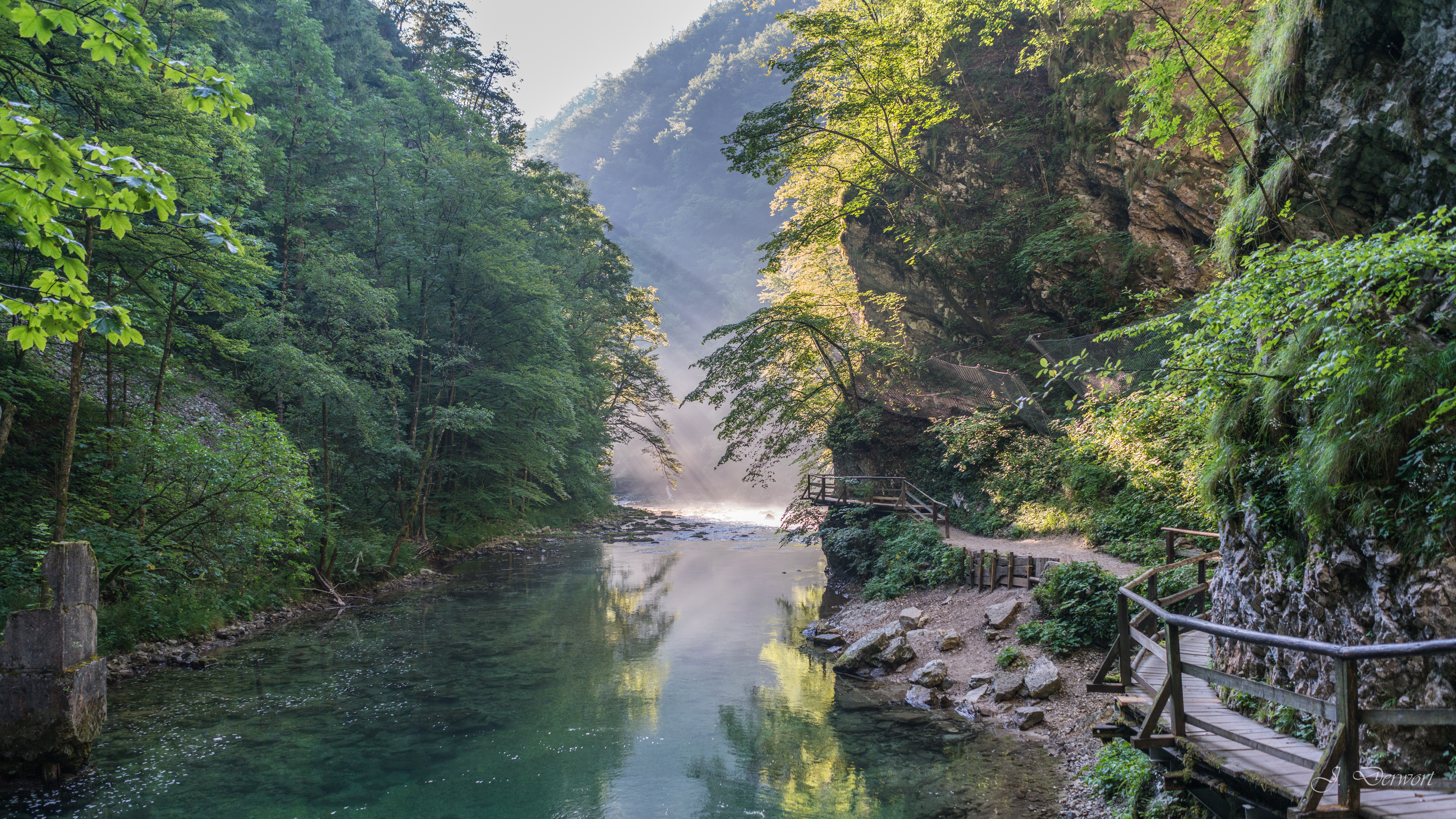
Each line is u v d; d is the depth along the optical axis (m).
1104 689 6.70
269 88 25.89
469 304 29.42
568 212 44.12
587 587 22.73
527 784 8.87
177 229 13.96
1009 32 23.62
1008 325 21.88
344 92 36.62
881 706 11.50
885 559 18.44
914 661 13.16
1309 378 5.61
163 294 16.75
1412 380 5.18
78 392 10.01
